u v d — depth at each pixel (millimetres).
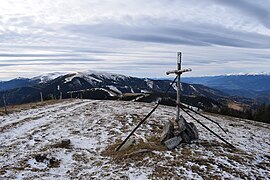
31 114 28078
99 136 19344
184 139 15820
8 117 25719
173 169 11758
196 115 35500
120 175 11297
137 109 35750
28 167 12305
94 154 14859
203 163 12578
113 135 19578
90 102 44812
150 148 14641
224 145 16625
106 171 11914
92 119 26297
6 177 11000
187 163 12492
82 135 19594
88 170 12258
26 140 17594
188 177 10977
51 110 31781
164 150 14375
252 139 21156
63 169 12430
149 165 12289
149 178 10898
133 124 23828
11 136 18641
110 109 34656
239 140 19750
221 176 11195
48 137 18672
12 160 13266
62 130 21109
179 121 16266
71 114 29219
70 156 14344
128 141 16062
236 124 30516
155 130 21250
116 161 13211
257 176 11523
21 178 11047
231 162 13062
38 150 15297
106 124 23734
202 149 14852
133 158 13320
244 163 13109
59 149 15258
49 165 12820
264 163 13562
